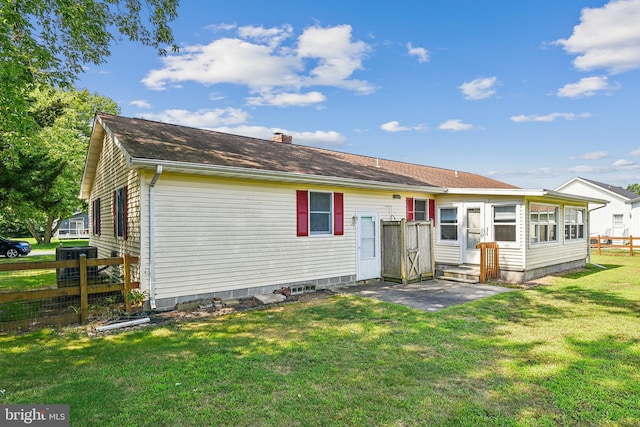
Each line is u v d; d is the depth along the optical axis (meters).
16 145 10.17
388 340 5.38
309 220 9.73
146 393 3.68
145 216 7.12
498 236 11.62
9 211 13.34
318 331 5.86
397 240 10.96
